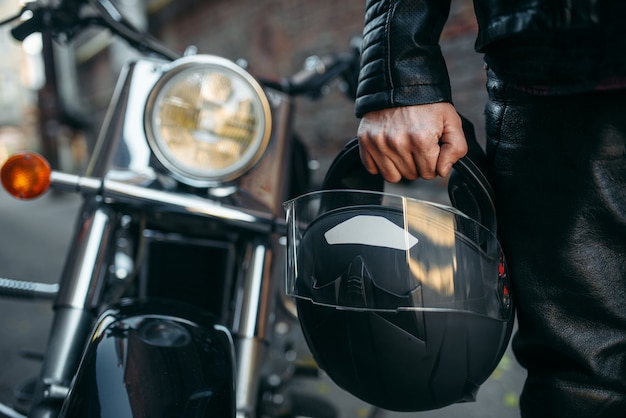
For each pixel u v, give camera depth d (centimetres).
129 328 98
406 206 87
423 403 91
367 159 95
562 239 88
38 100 984
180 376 92
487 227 94
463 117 97
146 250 144
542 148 89
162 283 144
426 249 85
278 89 169
